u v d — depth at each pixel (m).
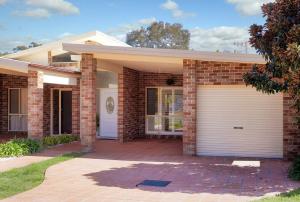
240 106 14.56
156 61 15.20
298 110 11.16
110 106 21.02
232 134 14.64
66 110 22.11
